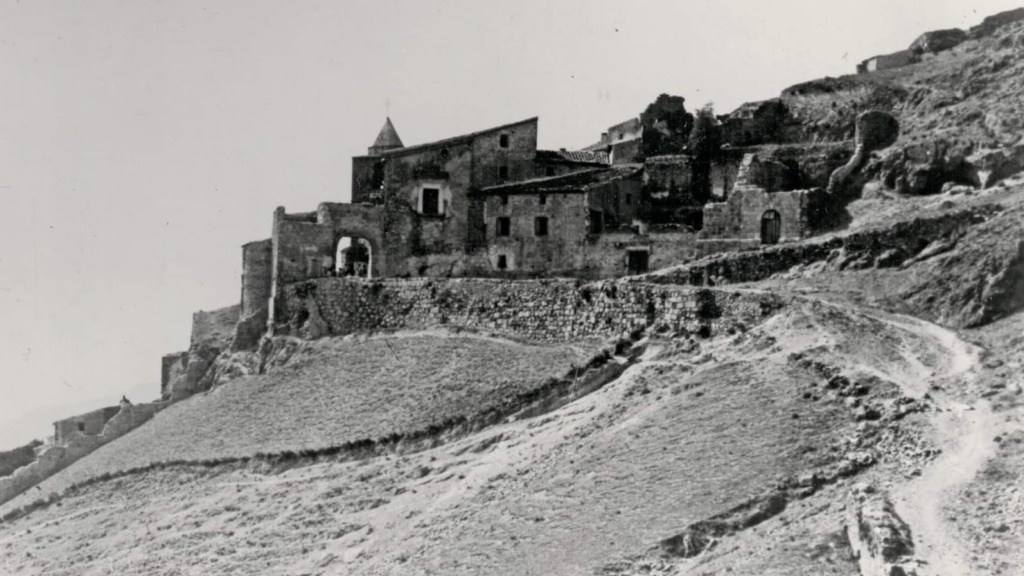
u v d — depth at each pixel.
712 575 42.38
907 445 48.44
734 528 45.88
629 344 69.50
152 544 65.06
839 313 64.06
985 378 54.19
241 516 65.62
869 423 50.88
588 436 59.59
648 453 54.22
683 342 67.50
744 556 43.19
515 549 49.62
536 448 60.84
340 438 70.81
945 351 59.56
